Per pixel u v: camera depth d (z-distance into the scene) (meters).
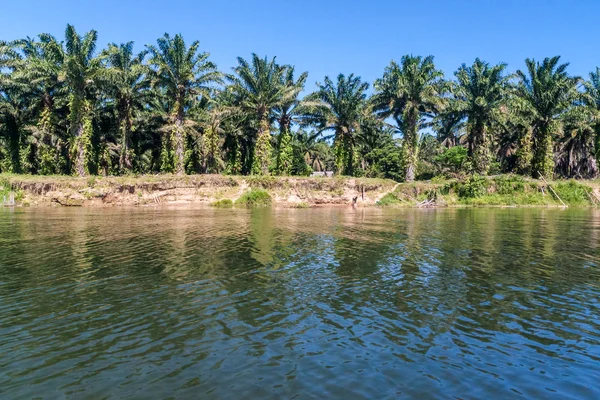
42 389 5.75
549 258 14.42
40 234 19.62
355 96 53.59
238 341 7.32
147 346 7.11
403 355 6.80
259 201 44.53
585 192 49.25
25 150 52.56
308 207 43.09
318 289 10.47
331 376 6.11
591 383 5.97
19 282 10.98
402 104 53.44
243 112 51.25
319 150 91.00
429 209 41.28
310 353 6.86
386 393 5.66
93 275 11.73
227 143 61.47
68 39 41.38
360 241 18.06
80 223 24.53
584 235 20.33
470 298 9.78
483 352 6.93
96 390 5.72
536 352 6.95
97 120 52.09
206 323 8.15
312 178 48.34
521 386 5.88
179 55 46.31
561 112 52.44
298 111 50.94
